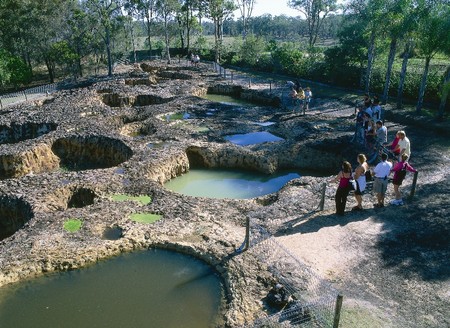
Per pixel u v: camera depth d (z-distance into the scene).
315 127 29.08
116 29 60.88
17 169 24.61
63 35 59.78
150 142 26.72
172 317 11.76
